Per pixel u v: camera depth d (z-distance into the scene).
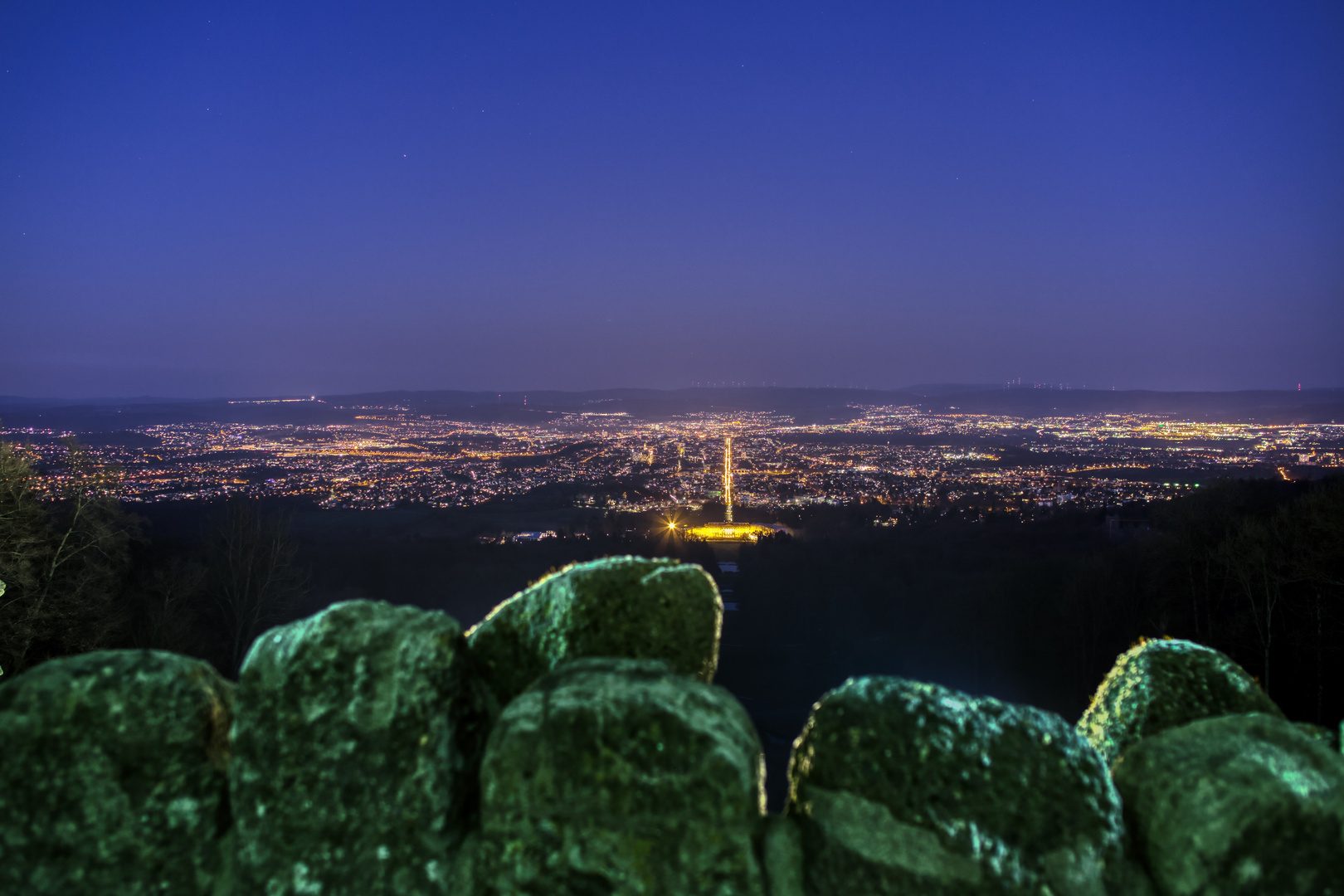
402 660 1.97
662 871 1.76
